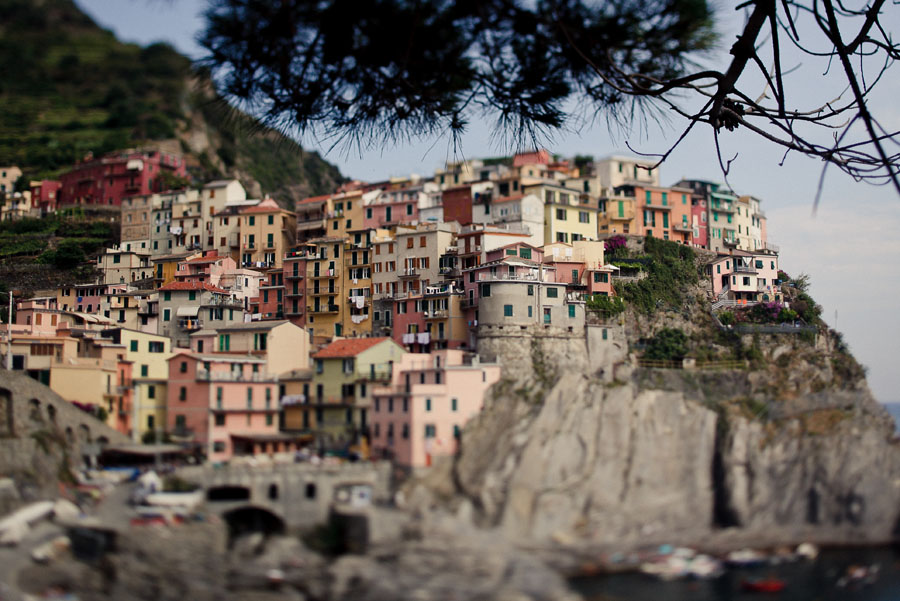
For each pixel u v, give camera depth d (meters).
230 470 97.44
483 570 87.38
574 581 92.88
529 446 108.62
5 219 190.50
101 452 107.69
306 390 122.06
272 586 84.06
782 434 120.81
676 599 88.12
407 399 110.56
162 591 82.00
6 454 98.62
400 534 93.81
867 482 114.56
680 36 22.77
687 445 117.94
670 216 176.88
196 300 145.25
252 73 22.56
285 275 157.25
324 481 99.31
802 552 104.62
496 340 126.38
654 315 147.62
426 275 146.62
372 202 179.00
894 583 95.50
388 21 21.88
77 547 86.62
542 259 144.25
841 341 150.38
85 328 136.38
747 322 151.75
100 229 186.12
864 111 22.39
